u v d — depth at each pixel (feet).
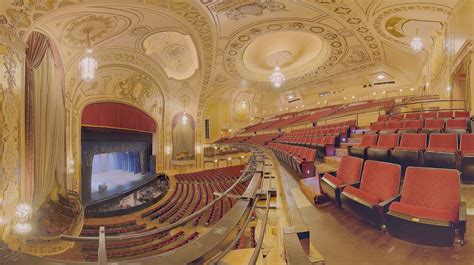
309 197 8.48
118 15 18.20
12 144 13.14
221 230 3.87
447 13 18.94
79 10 15.55
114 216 24.91
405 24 21.68
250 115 48.80
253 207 5.16
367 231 5.51
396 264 4.12
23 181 14.15
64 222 17.97
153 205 27.73
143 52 27.27
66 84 20.74
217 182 31.12
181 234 19.30
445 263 4.07
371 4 19.42
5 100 12.55
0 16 12.07
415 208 4.83
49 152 17.62
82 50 20.61
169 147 37.22
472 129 11.85
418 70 32.07
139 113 32.32
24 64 14.08
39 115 16.33
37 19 13.87
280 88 48.14
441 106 22.76
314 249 4.61
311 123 33.83
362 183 6.71
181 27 22.63
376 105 30.78
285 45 31.94
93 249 18.21
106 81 26.40
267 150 19.71
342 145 15.84
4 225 12.44
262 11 22.15
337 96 43.34
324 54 33.32
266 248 5.62
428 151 8.79
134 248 17.63
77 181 23.08
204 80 36.86
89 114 25.00
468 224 5.38
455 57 18.40
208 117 43.06
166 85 34.73
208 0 19.27
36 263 3.96
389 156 9.96
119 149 31.30
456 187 4.92
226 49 29.73
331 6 20.98
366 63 34.78
